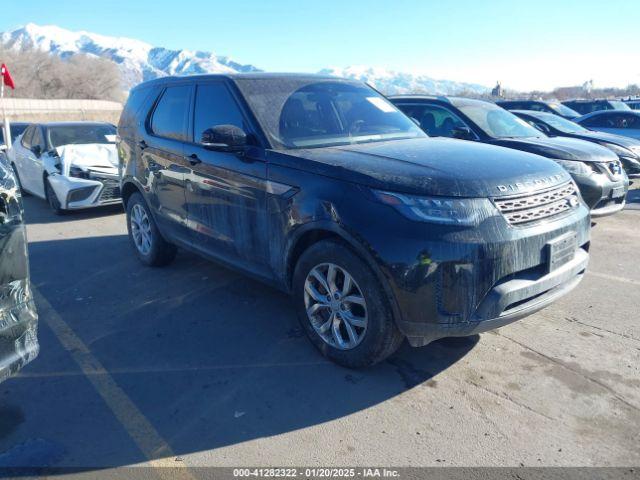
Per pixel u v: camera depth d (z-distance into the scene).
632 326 4.03
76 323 4.39
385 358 3.40
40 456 2.74
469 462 2.61
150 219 5.48
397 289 2.98
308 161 3.48
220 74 4.52
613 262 5.58
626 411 2.97
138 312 4.58
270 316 4.41
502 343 3.81
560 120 9.94
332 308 3.46
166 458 2.71
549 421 2.91
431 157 3.43
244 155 3.88
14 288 2.68
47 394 3.33
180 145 4.68
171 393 3.31
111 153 8.77
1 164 2.64
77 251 6.55
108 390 3.36
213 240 4.42
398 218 2.97
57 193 8.36
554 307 4.42
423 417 2.98
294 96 4.30
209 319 4.38
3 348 2.62
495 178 3.13
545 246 3.11
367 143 4.02
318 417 3.01
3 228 2.58
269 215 3.72
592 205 6.25
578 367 3.45
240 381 3.41
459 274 2.88
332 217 3.21
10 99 47.41
